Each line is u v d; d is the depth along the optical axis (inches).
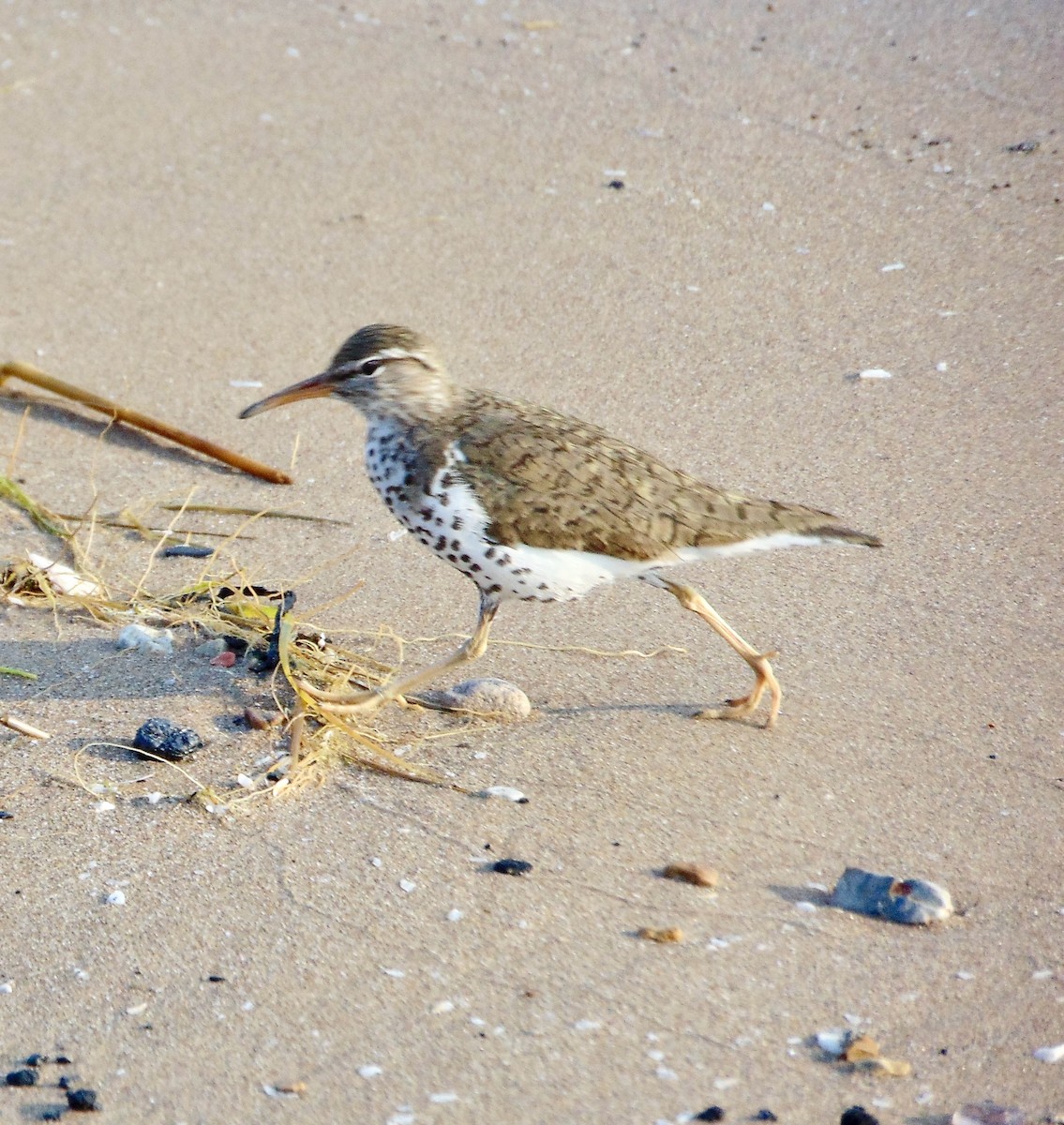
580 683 431.8
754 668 407.5
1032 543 482.6
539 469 395.5
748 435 546.3
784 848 357.4
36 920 337.7
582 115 745.0
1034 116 714.2
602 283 637.3
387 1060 297.7
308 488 538.9
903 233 650.8
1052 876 346.9
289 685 424.5
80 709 414.3
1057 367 567.8
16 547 498.0
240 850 358.6
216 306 636.1
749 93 751.1
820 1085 290.2
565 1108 285.1
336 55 807.1
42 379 574.6
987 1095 287.6
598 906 338.3
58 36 834.2
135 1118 286.8
